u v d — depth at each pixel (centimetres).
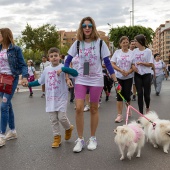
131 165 429
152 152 489
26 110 962
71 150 502
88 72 493
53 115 520
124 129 430
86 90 509
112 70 517
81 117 503
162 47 17200
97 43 498
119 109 744
